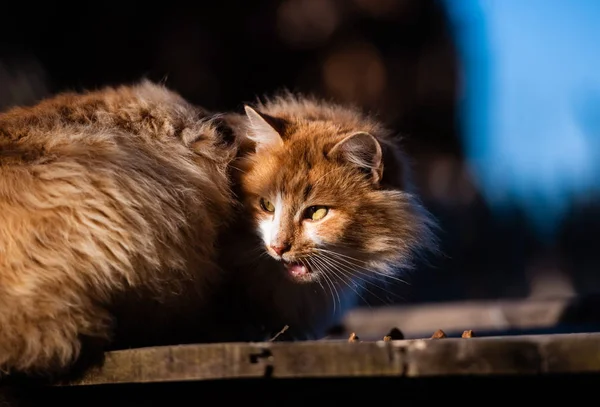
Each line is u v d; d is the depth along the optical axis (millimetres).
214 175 6164
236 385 4789
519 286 19219
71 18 16328
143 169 5492
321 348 4258
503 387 4527
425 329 9969
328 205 6484
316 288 6680
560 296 9648
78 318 4758
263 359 4316
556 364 4027
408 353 4176
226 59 17500
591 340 3998
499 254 19281
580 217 21000
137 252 5141
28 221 4832
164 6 16984
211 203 6047
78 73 16547
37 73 15648
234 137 6684
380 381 4633
